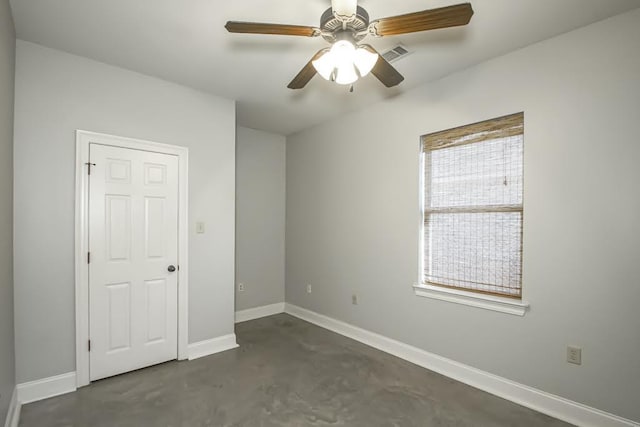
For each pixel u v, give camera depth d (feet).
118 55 7.94
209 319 10.14
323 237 13.03
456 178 8.93
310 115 12.23
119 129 8.52
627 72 6.19
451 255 9.04
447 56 7.90
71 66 7.86
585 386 6.59
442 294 8.96
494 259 8.17
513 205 7.84
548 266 7.10
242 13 6.31
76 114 7.91
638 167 6.08
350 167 11.87
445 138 9.16
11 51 6.55
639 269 6.05
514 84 7.63
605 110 6.42
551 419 6.81
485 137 8.32
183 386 8.08
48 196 7.52
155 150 9.10
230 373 8.81
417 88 9.65
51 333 7.53
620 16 6.27
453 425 6.63
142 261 8.87
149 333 8.99
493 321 7.95
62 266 7.68
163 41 7.33
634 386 6.08
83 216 7.96
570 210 6.82
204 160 10.05
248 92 10.12
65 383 7.68
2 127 5.80
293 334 11.96
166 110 9.32
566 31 6.85
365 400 7.55
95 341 8.13
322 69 5.63
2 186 5.83
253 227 14.12
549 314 7.08
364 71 5.58
